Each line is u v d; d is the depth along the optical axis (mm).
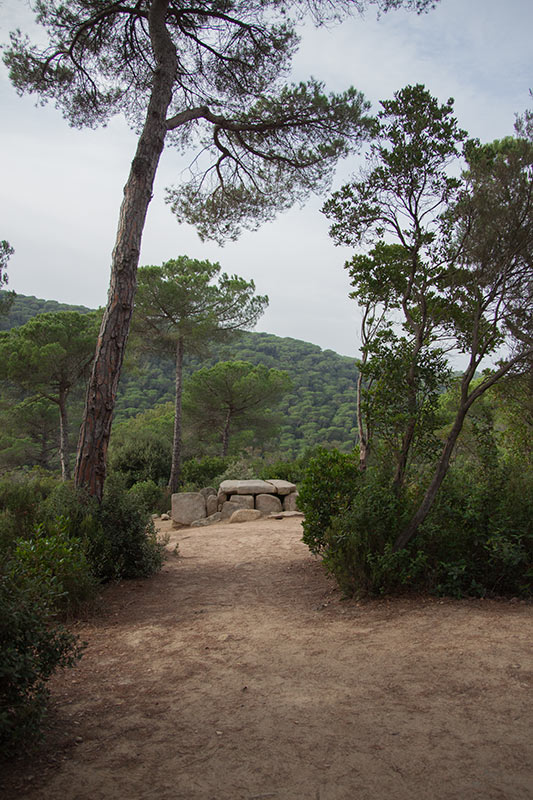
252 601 6023
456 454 7125
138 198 8641
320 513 6812
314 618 5086
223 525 13586
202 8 10344
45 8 10148
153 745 2664
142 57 11180
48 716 3057
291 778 2309
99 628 5082
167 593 6531
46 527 6535
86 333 25547
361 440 8078
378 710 2936
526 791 2121
